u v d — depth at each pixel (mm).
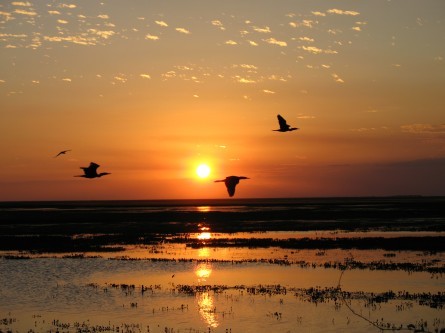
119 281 36000
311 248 50344
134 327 26078
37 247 53750
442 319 26766
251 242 55469
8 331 25656
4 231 74188
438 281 34969
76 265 42031
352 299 30500
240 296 31453
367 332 24969
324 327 25719
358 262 41938
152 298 31281
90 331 25578
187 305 29734
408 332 24938
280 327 25781
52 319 27453
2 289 33844
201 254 47500
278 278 36219
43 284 35219
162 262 43031
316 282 34875
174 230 73250
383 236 61656
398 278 35875
